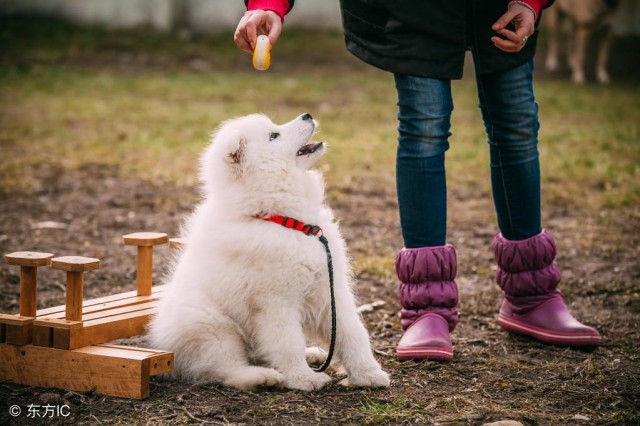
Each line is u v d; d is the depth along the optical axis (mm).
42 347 3236
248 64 17828
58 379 3221
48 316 3340
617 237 6273
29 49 17859
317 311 3389
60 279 5137
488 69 3676
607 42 16406
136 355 3143
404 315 3801
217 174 3455
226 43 19828
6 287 4867
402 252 3775
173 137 10391
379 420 2891
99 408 3016
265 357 3305
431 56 3553
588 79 16844
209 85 14898
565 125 11516
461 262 5695
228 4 20953
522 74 3752
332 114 12258
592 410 3037
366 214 7117
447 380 3383
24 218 6730
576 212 7156
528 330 3973
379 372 3283
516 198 3898
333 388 3273
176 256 4180
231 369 3287
